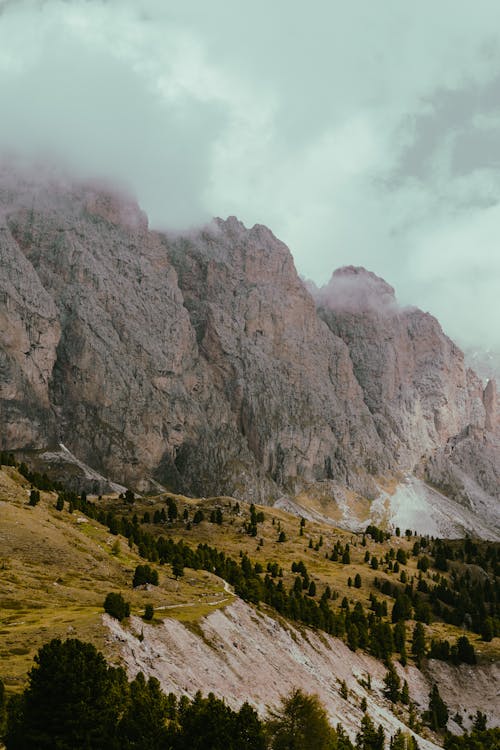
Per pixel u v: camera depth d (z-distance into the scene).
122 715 55.84
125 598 116.50
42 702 50.25
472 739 148.00
